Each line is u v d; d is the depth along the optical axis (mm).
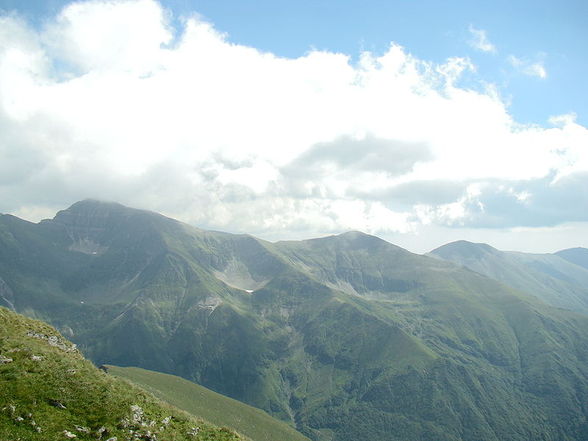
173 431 59500
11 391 52031
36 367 57844
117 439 52000
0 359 56844
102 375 64812
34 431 47875
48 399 53594
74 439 49281
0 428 46125
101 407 56188
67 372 59844
